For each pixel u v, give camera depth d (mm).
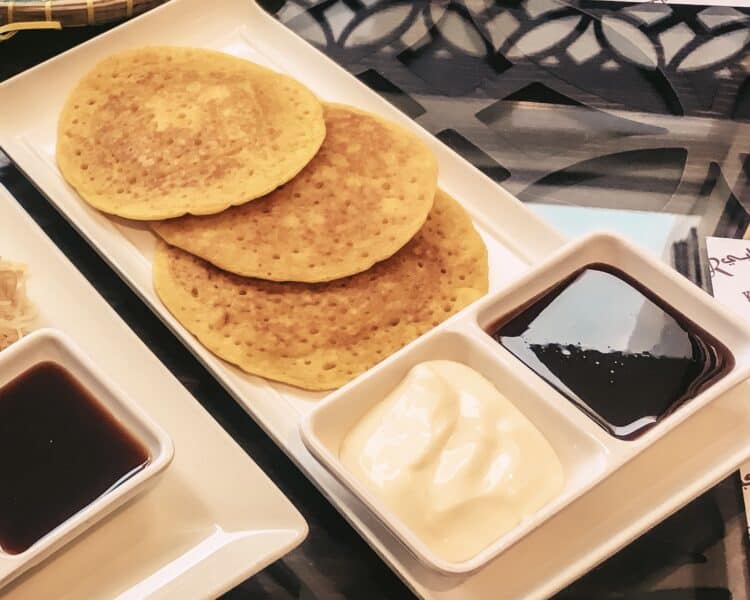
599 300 408
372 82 518
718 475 383
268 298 416
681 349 396
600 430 372
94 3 486
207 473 379
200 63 479
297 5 548
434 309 418
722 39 547
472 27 544
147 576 362
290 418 395
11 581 343
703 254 463
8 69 507
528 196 479
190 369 420
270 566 379
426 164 448
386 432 371
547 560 365
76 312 412
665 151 500
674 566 383
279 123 458
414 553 341
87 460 367
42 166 457
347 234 426
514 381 385
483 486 362
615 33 546
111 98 467
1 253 425
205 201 427
